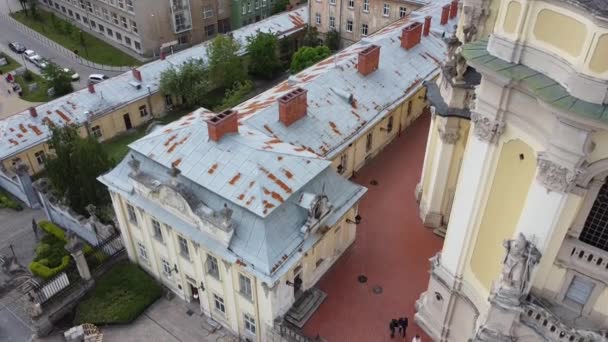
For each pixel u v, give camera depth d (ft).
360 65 155.53
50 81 246.27
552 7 59.11
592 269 69.67
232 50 232.12
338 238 118.83
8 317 122.83
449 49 109.19
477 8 99.96
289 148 112.27
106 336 116.37
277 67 256.11
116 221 140.87
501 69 65.26
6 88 255.70
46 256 140.26
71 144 144.25
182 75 215.72
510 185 74.69
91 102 202.39
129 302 121.19
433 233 131.34
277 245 97.04
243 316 109.09
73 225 148.56
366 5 248.32
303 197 102.83
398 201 142.00
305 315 109.09
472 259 87.92
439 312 101.40
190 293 122.52
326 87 147.95
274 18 272.92
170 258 117.50
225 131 108.88
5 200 165.58
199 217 99.60
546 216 67.72
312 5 266.16
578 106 56.95
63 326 120.37
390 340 105.29
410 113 171.53
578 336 70.54
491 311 77.05
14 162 179.32
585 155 60.29
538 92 60.03
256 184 99.19
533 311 74.28
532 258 69.87
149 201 111.14
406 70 166.20
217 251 98.68
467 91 109.09
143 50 281.33
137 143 115.75
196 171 105.19
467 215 83.41
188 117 125.80
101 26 306.14
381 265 121.90
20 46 289.53
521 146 70.33
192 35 295.69
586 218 68.33
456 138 116.26
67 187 146.10
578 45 57.57
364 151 152.35
